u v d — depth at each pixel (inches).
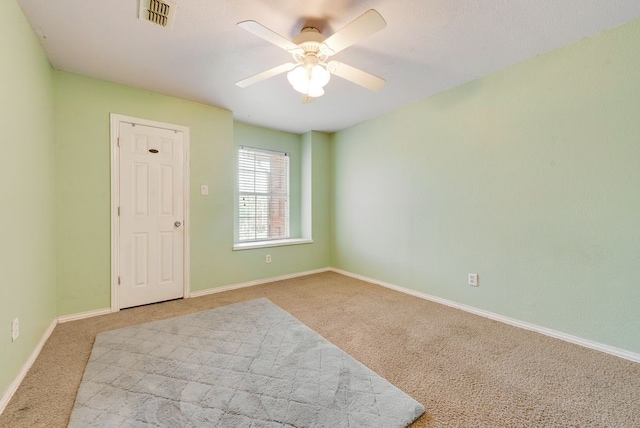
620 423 51.4
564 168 82.7
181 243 120.9
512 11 66.8
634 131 71.2
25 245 67.1
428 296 121.3
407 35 76.1
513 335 86.7
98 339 82.4
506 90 94.4
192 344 80.0
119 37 76.6
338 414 52.9
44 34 74.9
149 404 55.4
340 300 119.8
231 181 135.3
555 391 60.3
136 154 109.5
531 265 90.4
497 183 97.8
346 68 74.2
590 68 77.3
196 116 124.2
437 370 67.9
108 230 103.9
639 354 71.4
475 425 50.8
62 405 55.6
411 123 126.4
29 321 69.0
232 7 65.3
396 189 134.7
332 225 175.3
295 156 176.4
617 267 74.5
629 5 64.8
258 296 125.2
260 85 106.9
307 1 63.6
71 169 96.4
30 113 71.2
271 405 55.4
